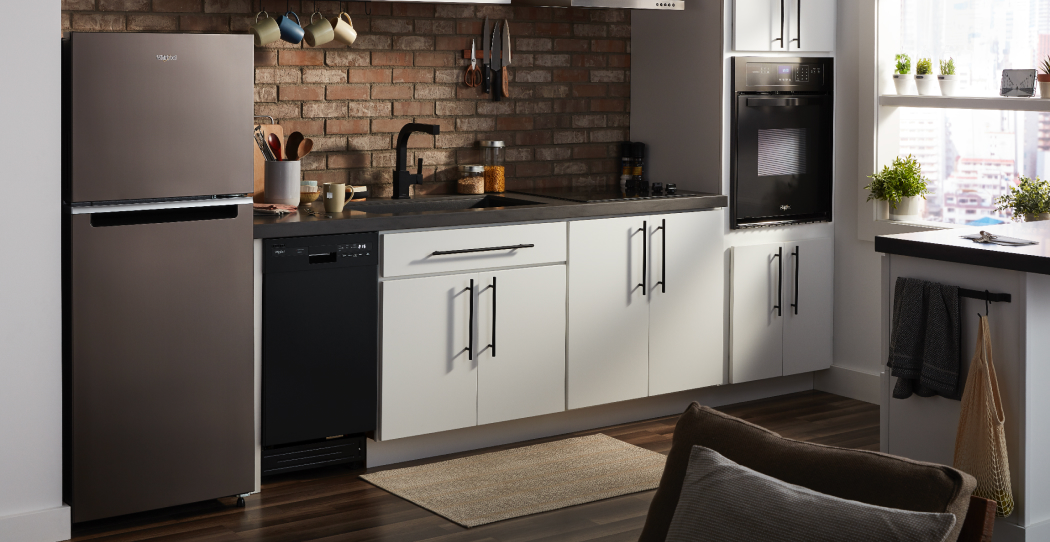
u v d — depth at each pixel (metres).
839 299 5.27
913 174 4.92
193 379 3.56
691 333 4.83
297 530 3.47
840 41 5.13
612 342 4.59
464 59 4.88
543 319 4.38
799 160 5.10
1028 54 4.60
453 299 4.14
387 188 4.75
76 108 3.25
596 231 4.49
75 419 3.36
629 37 5.32
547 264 4.38
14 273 3.21
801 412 4.99
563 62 5.17
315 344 3.86
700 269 4.82
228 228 3.56
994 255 2.97
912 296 3.17
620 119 5.34
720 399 5.11
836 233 5.26
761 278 5.01
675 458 2.08
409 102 4.75
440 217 4.05
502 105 5.02
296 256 3.78
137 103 3.35
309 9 4.45
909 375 3.17
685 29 5.00
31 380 3.27
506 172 5.06
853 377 5.23
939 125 4.99
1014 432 3.02
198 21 4.20
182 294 3.50
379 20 4.63
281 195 4.12
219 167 3.52
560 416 4.62
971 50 4.81
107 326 3.38
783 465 1.93
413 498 3.78
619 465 4.18
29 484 3.31
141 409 3.47
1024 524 3.03
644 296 4.66
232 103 3.52
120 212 3.49
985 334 2.90
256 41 4.20
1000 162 4.77
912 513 1.67
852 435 4.61
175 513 3.63
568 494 3.84
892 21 5.00
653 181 5.26
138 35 3.32
